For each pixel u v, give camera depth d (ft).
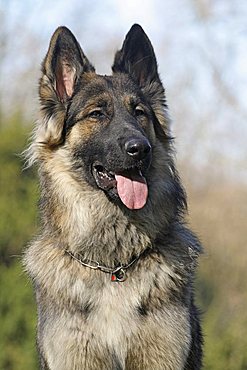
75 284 25.11
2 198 53.36
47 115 26.50
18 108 57.67
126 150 24.48
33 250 26.86
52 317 25.12
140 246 25.63
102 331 24.47
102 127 26.14
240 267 64.03
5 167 53.78
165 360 24.64
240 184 75.10
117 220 25.66
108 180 25.63
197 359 26.40
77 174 26.12
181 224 27.27
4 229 52.85
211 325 52.70
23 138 54.80
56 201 26.35
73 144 26.20
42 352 25.71
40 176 26.99
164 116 27.71
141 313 24.71
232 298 62.39
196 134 83.30
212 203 69.41
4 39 84.89
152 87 27.91
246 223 67.92
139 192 25.12
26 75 83.10
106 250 25.54
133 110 26.58
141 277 25.16
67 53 26.99
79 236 25.70
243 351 51.08
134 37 28.14
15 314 50.83
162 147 26.91
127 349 24.57
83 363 24.63
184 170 78.95
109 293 24.98
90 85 26.71
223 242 65.92
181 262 25.88
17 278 51.39
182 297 25.38
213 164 78.95
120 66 28.37
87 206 25.94
